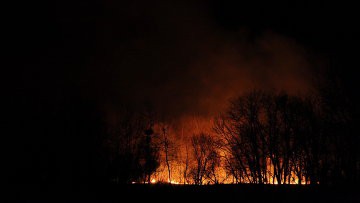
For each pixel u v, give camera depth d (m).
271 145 57.78
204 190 49.66
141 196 47.66
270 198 45.56
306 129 57.22
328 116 55.75
